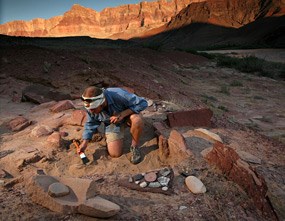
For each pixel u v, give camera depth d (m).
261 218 3.19
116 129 3.99
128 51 17.80
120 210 2.90
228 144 4.92
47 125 4.78
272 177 4.19
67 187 2.92
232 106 10.80
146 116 5.30
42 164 3.76
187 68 19.61
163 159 4.06
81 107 5.91
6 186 3.21
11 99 6.93
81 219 2.67
